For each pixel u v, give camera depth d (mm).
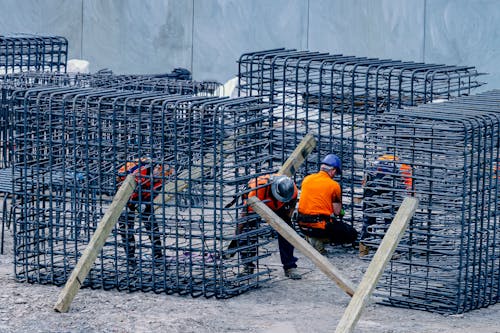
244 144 26953
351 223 31203
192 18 60656
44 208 26734
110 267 27250
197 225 30094
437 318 24484
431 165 24578
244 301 25469
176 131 25344
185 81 38594
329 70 31656
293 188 26453
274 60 32438
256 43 60844
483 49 58875
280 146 32438
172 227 26656
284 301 25641
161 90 37000
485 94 30625
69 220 29328
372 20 60438
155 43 60750
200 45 60719
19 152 26859
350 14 60625
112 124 26016
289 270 27766
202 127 24984
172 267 26859
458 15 59281
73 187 26297
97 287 26203
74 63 54781
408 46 60188
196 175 26375
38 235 26672
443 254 25516
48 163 27344
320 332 23078
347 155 31812
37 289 25906
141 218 25828
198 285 25922
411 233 25094
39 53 43188
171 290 25891
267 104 26859
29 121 28375
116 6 60469
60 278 26641
